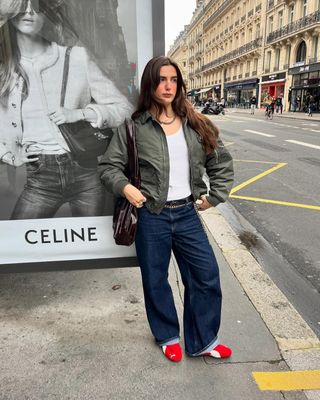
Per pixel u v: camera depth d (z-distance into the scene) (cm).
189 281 225
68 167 254
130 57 244
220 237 428
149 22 240
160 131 203
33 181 255
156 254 216
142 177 209
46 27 233
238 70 5325
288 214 548
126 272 338
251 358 232
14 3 227
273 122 2338
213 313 227
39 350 239
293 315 276
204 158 215
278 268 384
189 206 215
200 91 7588
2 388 209
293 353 237
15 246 264
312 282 356
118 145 211
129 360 230
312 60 3209
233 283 321
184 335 236
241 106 5219
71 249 267
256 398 204
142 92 205
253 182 742
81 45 238
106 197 260
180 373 221
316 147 1198
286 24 3675
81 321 268
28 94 242
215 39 6612
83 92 245
